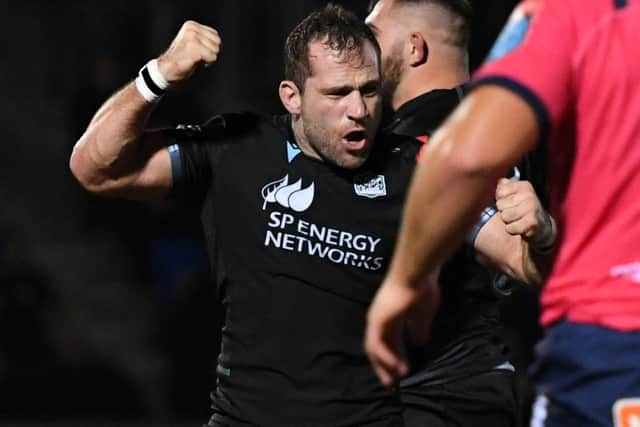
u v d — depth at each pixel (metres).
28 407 36.69
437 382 13.29
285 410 11.92
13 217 45.28
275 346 11.98
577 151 8.20
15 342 38.19
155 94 12.10
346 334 11.98
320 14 12.16
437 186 7.64
